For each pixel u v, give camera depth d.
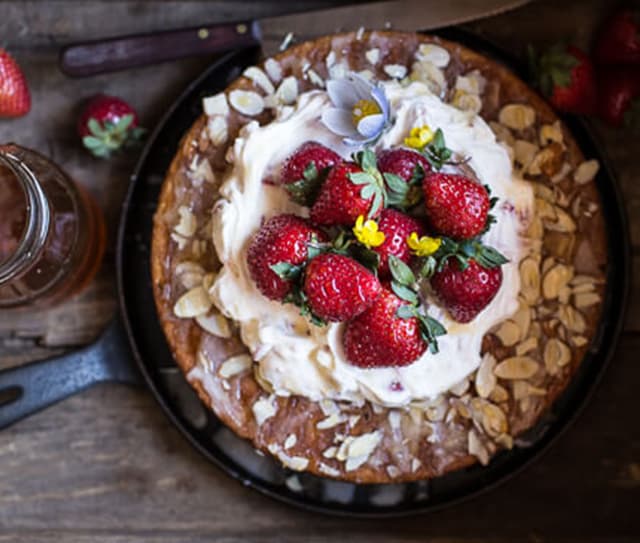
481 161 0.66
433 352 0.64
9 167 0.67
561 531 0.75
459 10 0.71
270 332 0.65
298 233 0.62
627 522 0.75
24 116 0.77
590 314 0.69
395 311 0.62
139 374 0.74
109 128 0.74
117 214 0.77
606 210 0.73
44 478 0.76
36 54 0.77
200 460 0.76
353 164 0.62
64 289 0.73
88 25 0.77
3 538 0.76
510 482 0.75
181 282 0.68
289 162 0.64
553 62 0.72
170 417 0.72
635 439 0.75
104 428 0.76
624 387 0.75
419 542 0.75
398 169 0.63
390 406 0.67
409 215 0.63
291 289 0.63
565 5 0.76
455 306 0.64
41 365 0.73
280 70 0.69
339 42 0.69
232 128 0.69
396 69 0.69
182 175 0.69
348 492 0.74
